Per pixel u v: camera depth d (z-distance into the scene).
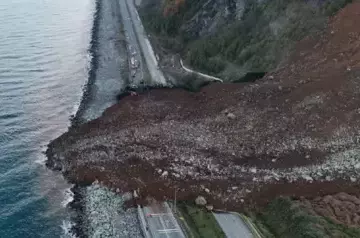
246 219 52.59
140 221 53.06
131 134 70.50
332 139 63.03
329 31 81.00
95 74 96.81
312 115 67.12
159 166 62.22
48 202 58.41
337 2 83.75
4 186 60.97
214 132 68.88
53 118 79.31
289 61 81.25
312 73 75.25
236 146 65.12
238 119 70.56
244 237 49.25
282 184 56.94
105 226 53.31
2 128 74.69
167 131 70.56
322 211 50.88
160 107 78.88
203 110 75.88
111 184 60.06
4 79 92.69
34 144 71.06
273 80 78.19
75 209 57.00
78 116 79.38
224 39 94.56
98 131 72.31
